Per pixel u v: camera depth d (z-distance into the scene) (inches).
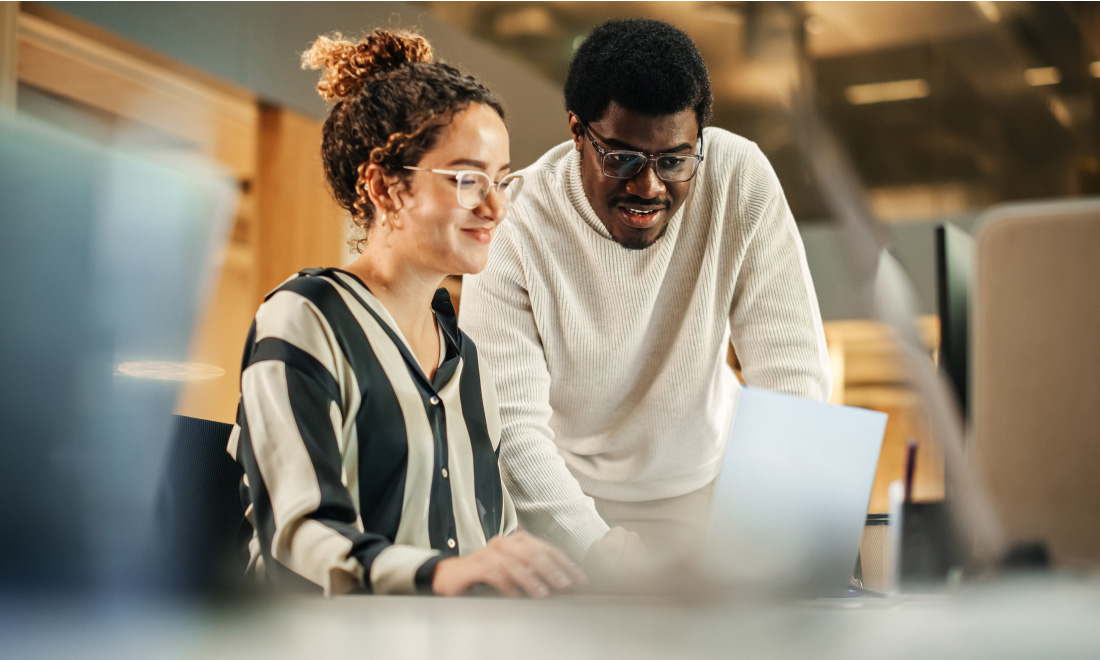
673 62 57.6
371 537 37.1
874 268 32.9
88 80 123.2
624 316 66.6
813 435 35.6
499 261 66.9
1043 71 268.8
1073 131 272.1
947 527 34.7
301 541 37.2
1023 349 33.4
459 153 46.3
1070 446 32.8
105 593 24.0
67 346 23.5
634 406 70.1
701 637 21.8
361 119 47.1
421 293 47.9
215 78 137.0
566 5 228.8
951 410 33.5
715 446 71.9
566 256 66.4
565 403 70.1
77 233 23.1
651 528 71.0
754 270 68.4
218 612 23.7
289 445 39.4
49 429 23.8
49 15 117.5
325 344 42.7
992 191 276.8
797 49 239.1
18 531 23.8
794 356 66.8
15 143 22.7
